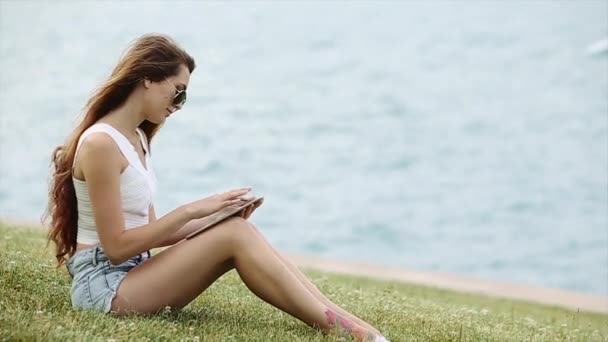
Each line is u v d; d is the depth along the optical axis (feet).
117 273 14.96
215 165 104.58
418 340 16.39
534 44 140.05
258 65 138.21
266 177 102.94
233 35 147.84
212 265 14.89
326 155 108.88
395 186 101.86
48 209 15.64
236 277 22.50
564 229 89.45
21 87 122.83
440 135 114.52
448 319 19.69
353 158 108.58
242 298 18.90
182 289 14.92
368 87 129.80
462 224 91.50
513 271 79.46
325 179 102.42
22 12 156.35
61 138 105.29
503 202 96.48
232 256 14.92
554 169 103.86
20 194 88.99
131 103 15.08
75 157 14.79
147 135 15.99
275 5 159.53
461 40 143.74
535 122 116.78
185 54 15.43
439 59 137.08
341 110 121.90
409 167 106.73
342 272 46.73
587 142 110.73
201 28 150.00
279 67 137.39
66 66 130.82
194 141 111.55
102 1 162.61
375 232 90.07
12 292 15.53
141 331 13.70
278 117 120.26
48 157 99.76
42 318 13.65
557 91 125.18
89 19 152.05
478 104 123.13
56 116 112.57
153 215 16.34
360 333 14.87
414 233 89.61
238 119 118.83
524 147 110.22
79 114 15.28
